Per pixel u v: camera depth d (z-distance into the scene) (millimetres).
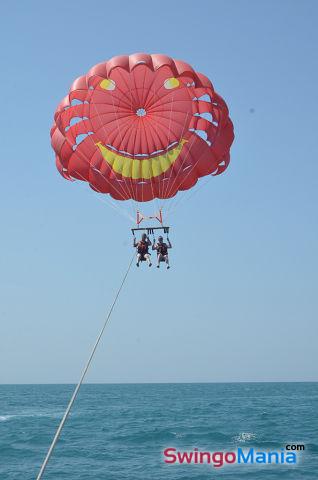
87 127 22000
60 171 22594
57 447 31062
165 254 19406
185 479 22734
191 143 22125
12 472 24469
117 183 22531
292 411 55750
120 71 20938
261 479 22703
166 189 22531
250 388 170000
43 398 98312
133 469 24781
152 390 160250
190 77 20000
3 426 42406
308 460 26516
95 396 106562
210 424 42156
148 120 22000
